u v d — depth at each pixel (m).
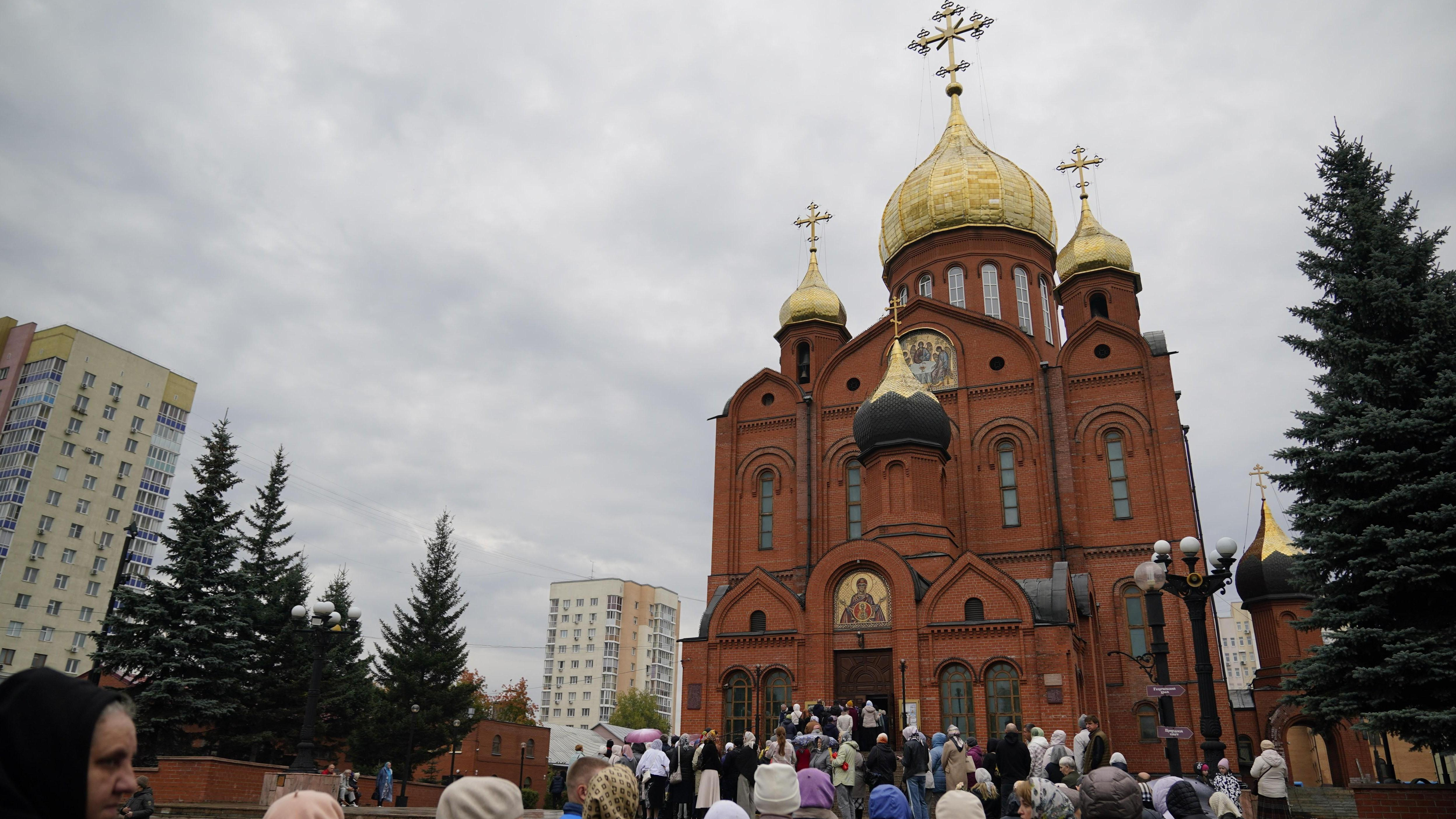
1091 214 52.97
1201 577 22.02
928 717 35.66
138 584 80.12
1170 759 22.72
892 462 41.03
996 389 45.78
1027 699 34.69
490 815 5.59
